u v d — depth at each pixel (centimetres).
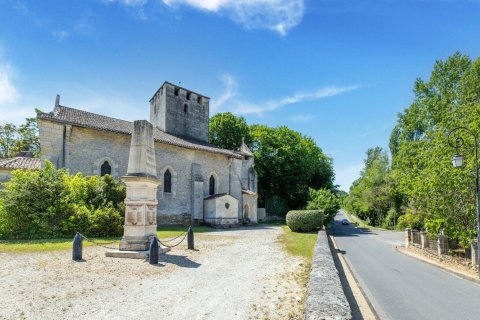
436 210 1531
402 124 3769
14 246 1206
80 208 1611
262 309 565
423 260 1453
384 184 4656
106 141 2391
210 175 3212
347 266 1254
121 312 534
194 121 3556
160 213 2681
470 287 930
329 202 2995
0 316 506
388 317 629
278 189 4912
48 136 2111
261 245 1500
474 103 1888
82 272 820
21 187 1527
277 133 4869
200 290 681
